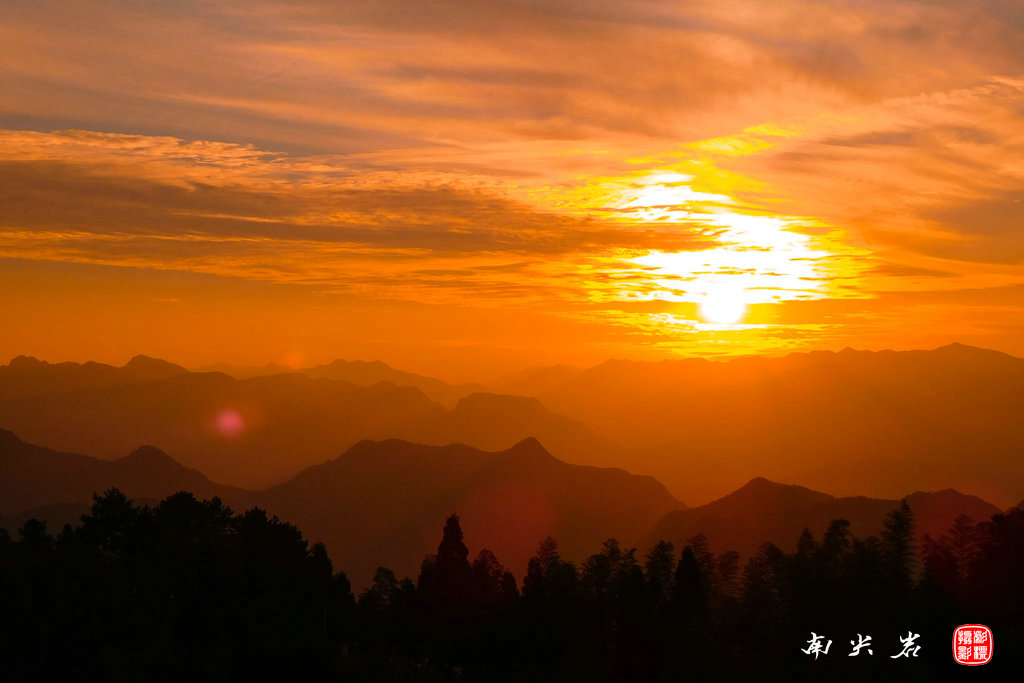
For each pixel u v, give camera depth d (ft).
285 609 214.90
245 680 180.55
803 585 224.33
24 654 161.79
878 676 204.74
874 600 218.59
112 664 163.63
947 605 209.26
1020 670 193.57
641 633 226.79
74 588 177.06
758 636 221.05
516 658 244.63
